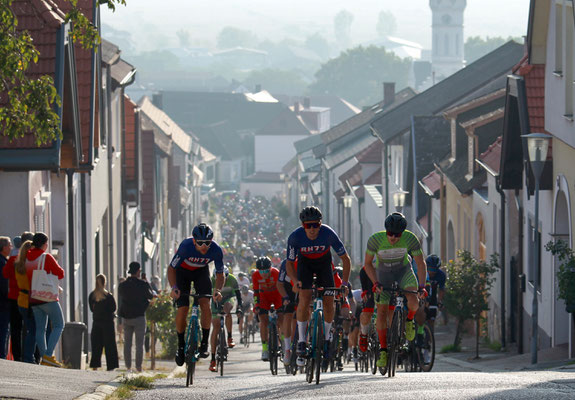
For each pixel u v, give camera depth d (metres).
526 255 60.16
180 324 28.92
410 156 105.94
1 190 42.34
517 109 58.88
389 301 30.45
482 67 115.62
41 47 42.38
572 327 48.66
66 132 47.78
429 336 36.66
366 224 140.25
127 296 47.69
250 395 25.03
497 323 68.12
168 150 156.62
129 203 98.88
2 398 22.56
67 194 56.00
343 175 157.88
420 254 30.08
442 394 23.22
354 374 33.50
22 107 35.41
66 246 55.47
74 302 57.31
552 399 22.03
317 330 27.86
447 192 91.25
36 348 38.31
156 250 137.00
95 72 56.94
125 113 95.50
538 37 54.56
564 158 50.50
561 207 52.03
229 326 44.59
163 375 34.78
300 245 27.69
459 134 89.50
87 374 29.50
